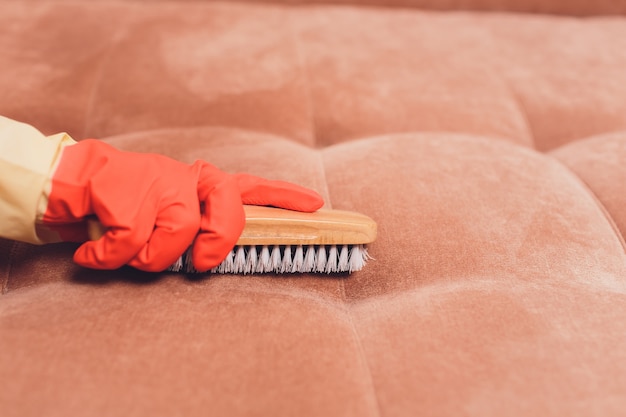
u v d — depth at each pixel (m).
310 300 0.61
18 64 0.96
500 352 0.53
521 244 0.68
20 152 0.53
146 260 0.55
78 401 0.46
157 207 0.55
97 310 0.55
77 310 0.54
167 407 0.46
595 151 0.87
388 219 0.71
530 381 0.50
